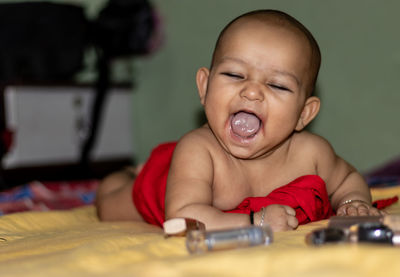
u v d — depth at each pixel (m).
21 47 2.98
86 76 3.87
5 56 2.97
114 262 0.73
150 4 3.28
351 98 2.75
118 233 1.08
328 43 2.81
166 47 3.60
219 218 0.97
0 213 1.74
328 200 1.14
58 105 3.34
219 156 1.09
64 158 3.37
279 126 1.04
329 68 2.82
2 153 2.75
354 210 1.03
